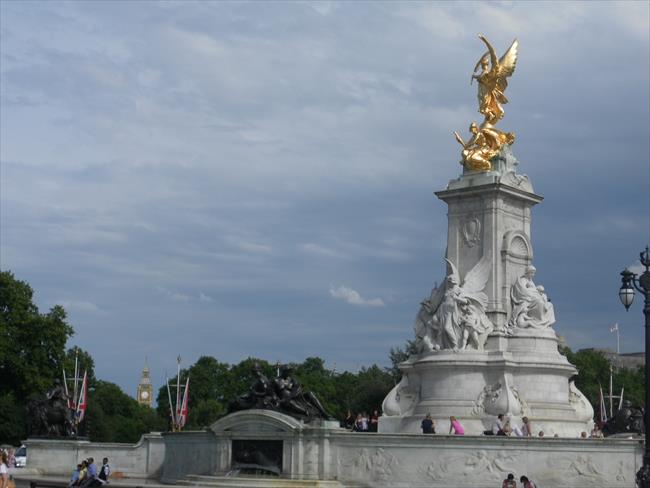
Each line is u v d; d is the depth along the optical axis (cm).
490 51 8156
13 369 12550
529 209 8094
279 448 6381
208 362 19462
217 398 18950
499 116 8106
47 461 8431
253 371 6662
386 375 13800
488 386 7294
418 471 6109
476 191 7775
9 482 5444
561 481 6009
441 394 7356
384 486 6150
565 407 7456
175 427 12506
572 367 7575
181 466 6994
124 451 8238
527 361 7344
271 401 6506
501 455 6034
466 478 6041
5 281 12694
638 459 6116
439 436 6103
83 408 11462
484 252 7731
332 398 16712
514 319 7588
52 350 12794
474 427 7100
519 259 7850
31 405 8681
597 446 6066
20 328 12669
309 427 6316
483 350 7400
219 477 6388
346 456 6262
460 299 7469
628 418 7512
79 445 8356
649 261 4522
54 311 13000
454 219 7919
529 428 6731
